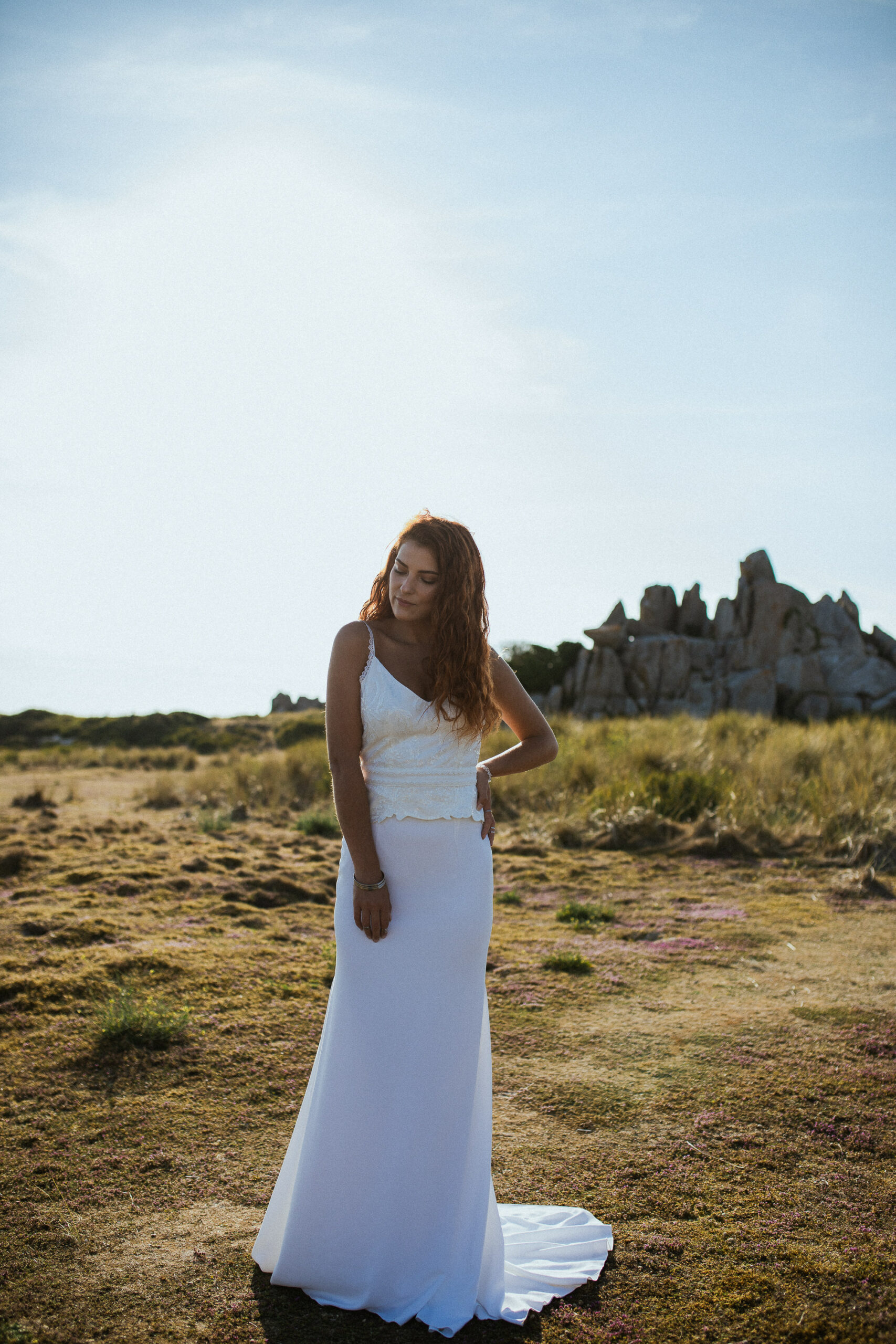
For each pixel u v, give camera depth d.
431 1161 2.38
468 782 2.51
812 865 8.90
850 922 6.78
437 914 2.42
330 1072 2.42
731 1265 2.59
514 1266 2.54
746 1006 4.91
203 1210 2.88
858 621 29.94
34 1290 2.43
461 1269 2.37
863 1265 2.59
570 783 12.96
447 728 2.44
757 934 6.40
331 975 5.29
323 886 7.73
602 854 9.60
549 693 30.00
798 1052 4.25
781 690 27.28
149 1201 2.93
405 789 2.42
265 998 4.89
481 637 2.48
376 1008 2.40
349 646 2.45
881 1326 2.32
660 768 13.21
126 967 5.28
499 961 5.72
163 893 7.22
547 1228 2.72
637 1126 3.50
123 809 13.63
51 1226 2.76
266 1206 2.91
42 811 12.45
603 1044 4.36
